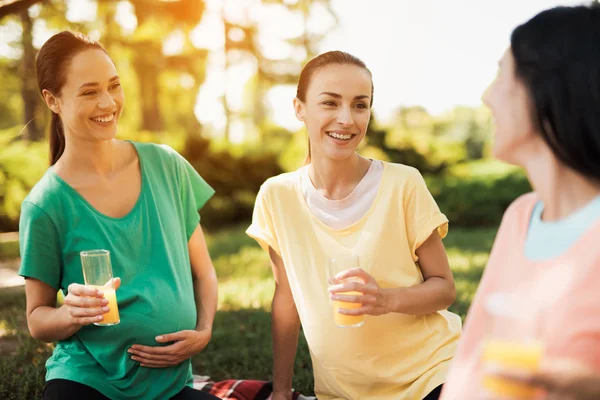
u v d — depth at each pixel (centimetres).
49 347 519
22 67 2156
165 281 304
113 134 296
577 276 154
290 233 307
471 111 2834
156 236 308
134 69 2011
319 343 300
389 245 295
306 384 435
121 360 293
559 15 161
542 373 144
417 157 1770
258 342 548
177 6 1739
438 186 1543
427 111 2939
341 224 298
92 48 289
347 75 286
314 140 296
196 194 341
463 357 185
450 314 320
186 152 1656
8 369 462
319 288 301
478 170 1770
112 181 306
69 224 296
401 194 293
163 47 2039
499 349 149
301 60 3000
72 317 271
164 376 300
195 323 311
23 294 768
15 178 1380
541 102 160
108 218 299
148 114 2188
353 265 264
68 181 299
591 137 155
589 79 154
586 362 148
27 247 290
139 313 292
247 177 1673
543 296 159
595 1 161
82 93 285
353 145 292
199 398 304
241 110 3198
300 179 309
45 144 1481
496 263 184
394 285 295
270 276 856
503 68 172
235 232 1417
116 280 278
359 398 298
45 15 1712
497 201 1475
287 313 328
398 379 292
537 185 172
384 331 292
